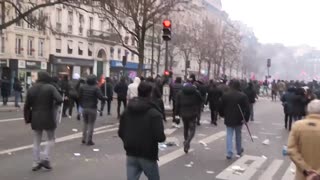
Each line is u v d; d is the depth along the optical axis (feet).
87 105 42.68
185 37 209.77
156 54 236.63
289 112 60.39
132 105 20.81
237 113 38.19
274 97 157.48
